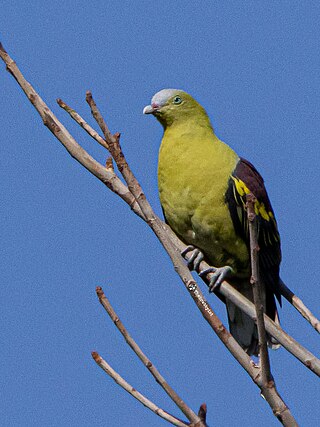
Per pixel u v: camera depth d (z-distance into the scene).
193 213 10.88
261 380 6.66
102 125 7.08
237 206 10.78
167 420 6.47
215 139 11.27
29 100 7.98
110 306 6.74
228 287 8.67
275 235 11.19
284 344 7.24
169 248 7.05
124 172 7.11
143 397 6.56
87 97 7.05
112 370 6.69
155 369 6.53
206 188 10.75
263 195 11.00
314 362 6.99
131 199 8.05
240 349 6.84
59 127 8.05
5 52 7.96
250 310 8.41
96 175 8.09
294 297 9.26
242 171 10.93
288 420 6.58
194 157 10.88
